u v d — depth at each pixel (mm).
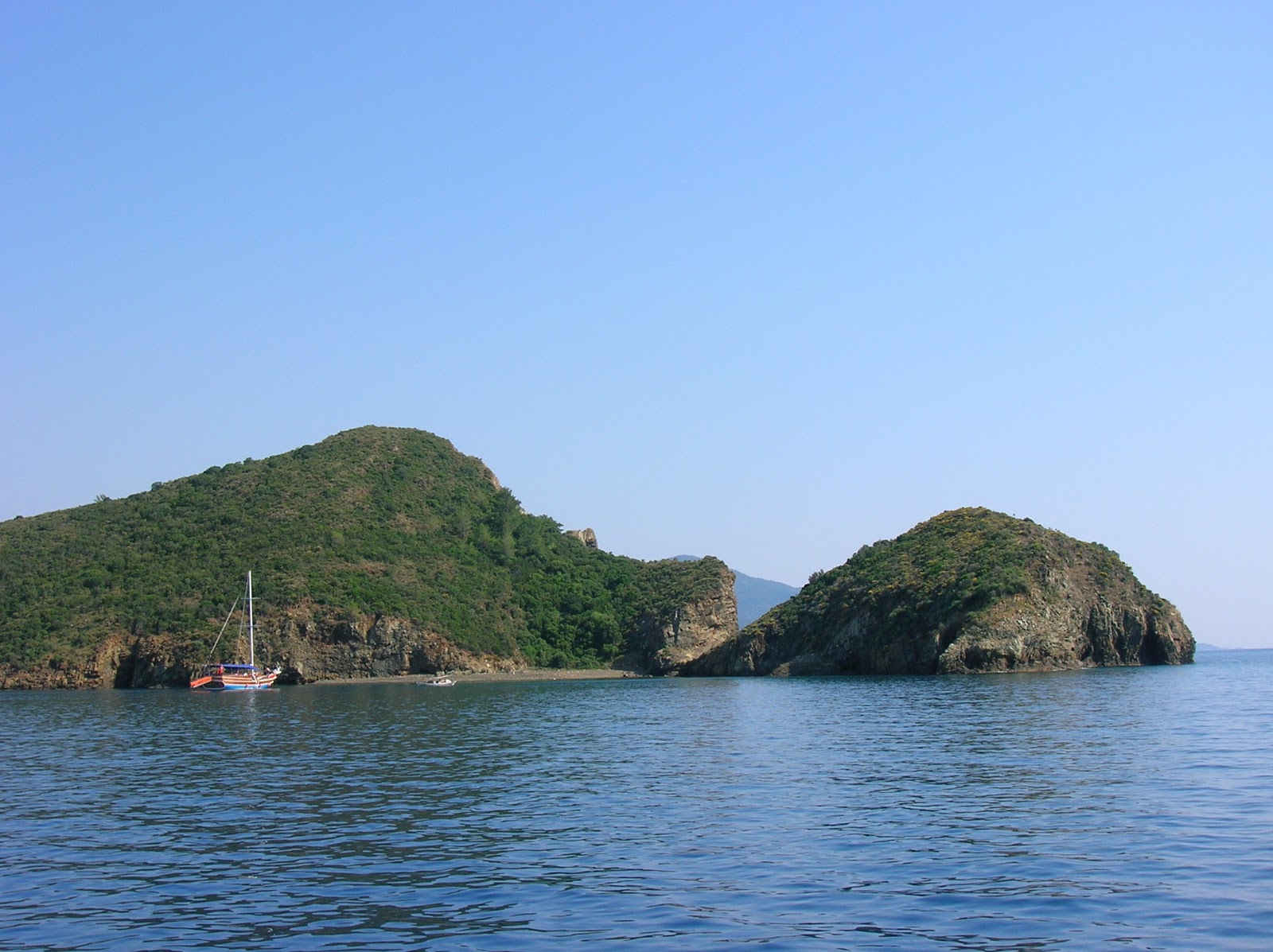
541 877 28750
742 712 85875
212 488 196875
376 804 41156
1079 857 29281
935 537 164875
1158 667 148125
